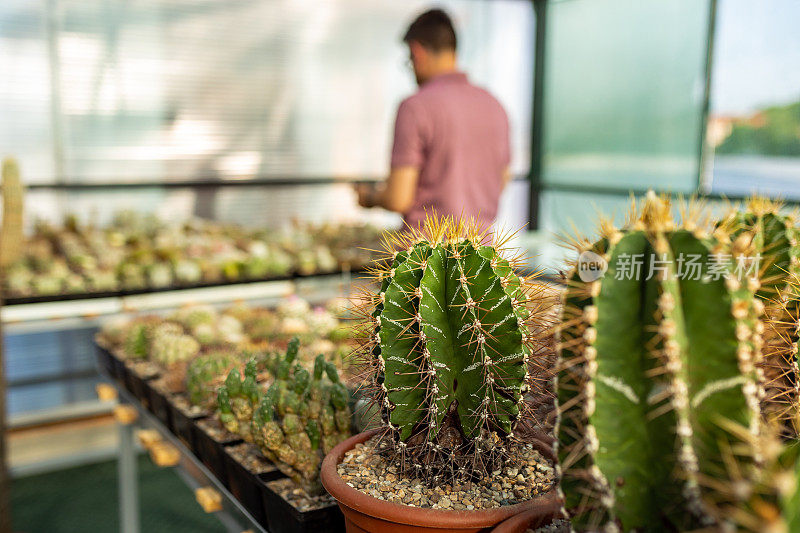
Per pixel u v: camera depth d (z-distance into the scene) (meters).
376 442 1.14
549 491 0.98
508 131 2.66
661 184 5.25
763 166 4.39
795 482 0.53
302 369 1.32
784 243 0.88
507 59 6.32
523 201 6.58
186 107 5.13
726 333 0.66
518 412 0.97
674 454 0.69
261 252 4.03
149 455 3.32
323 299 3.89
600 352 0.71
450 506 0.95
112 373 2.22
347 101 5.80
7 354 3.92
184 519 2.71
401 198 2.50
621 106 5.55
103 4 4.72
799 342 0.88
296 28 5.49
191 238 4.29
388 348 0.95
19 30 4.47
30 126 4.59
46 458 3.21
